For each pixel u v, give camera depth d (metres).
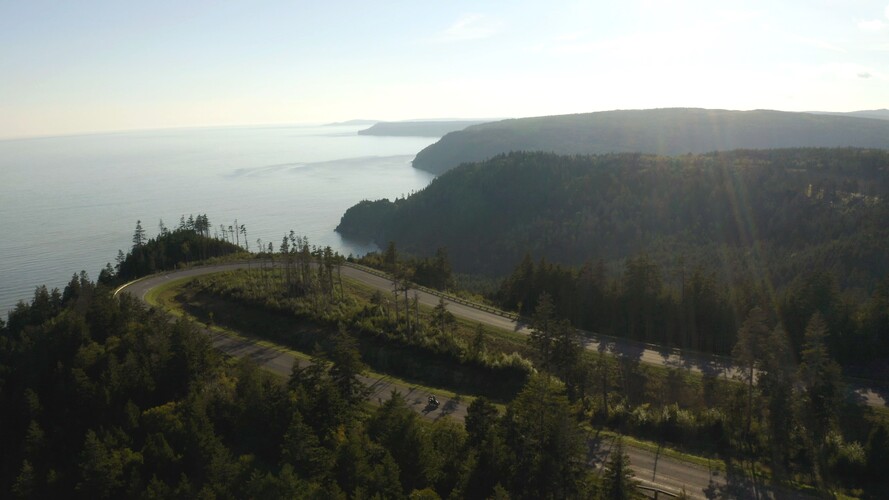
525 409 45.38
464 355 77.06
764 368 54.88
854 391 67.75
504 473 42.03
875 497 47.06
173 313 94.31
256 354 80.00
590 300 100.69
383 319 88.56
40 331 82.75
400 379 74.94
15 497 49.97
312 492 37.50
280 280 111.81
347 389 56.03
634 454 52.91
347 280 117.25
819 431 53.34
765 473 50.09
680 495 42.53
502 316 99.38
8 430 61.78
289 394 52.09
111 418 57.00
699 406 66.25
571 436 40.75
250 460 45.56
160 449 47.25
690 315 89.94
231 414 53.19
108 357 66.06
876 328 76.19
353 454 41.50
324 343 84.06
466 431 50.03
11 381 70.38
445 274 132.12
